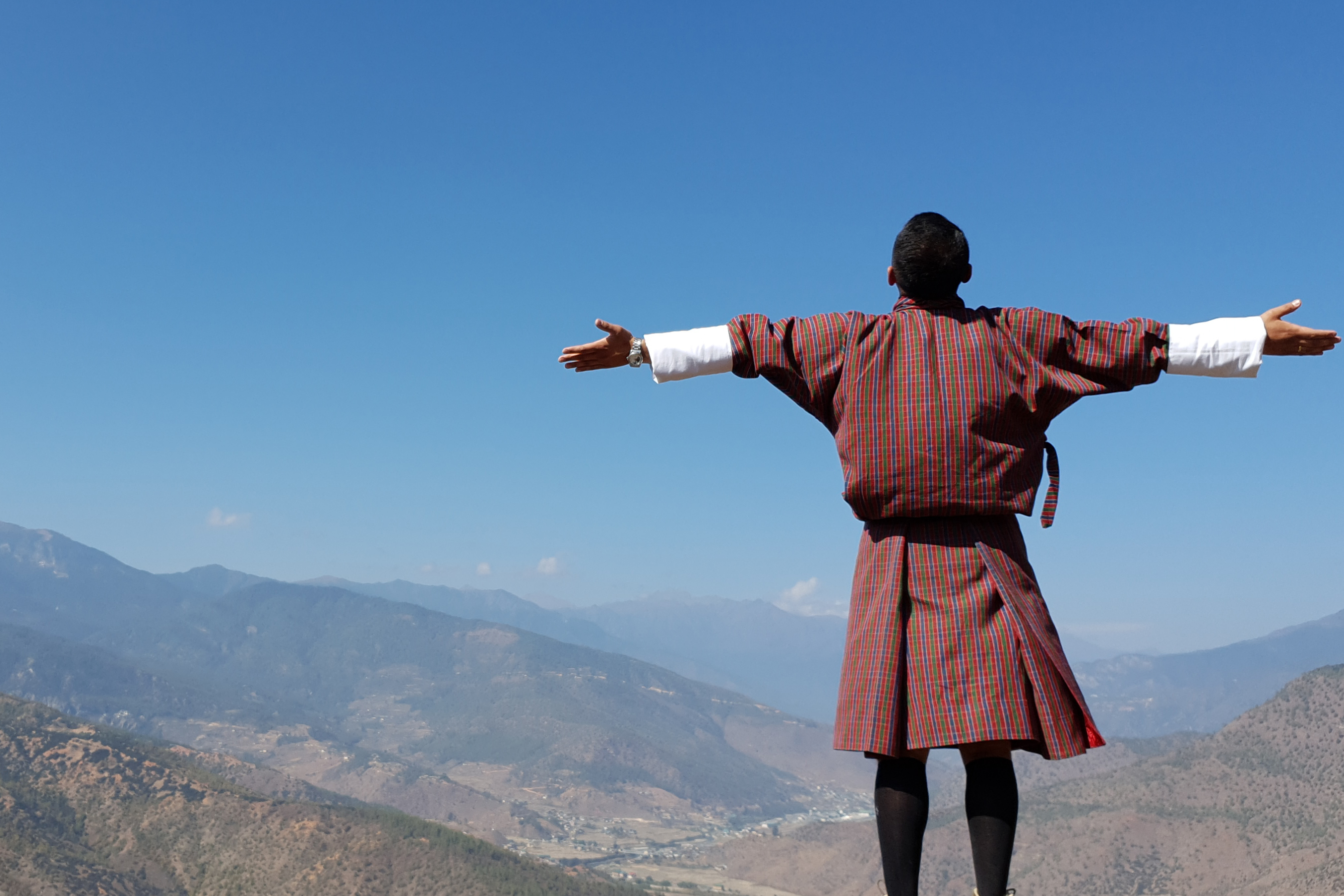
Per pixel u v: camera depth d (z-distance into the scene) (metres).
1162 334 3.29
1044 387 3.24
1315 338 3.27
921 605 3.12
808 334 3.41
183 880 176.62
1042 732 2.96
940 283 3.41
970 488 3.09
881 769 3.18
